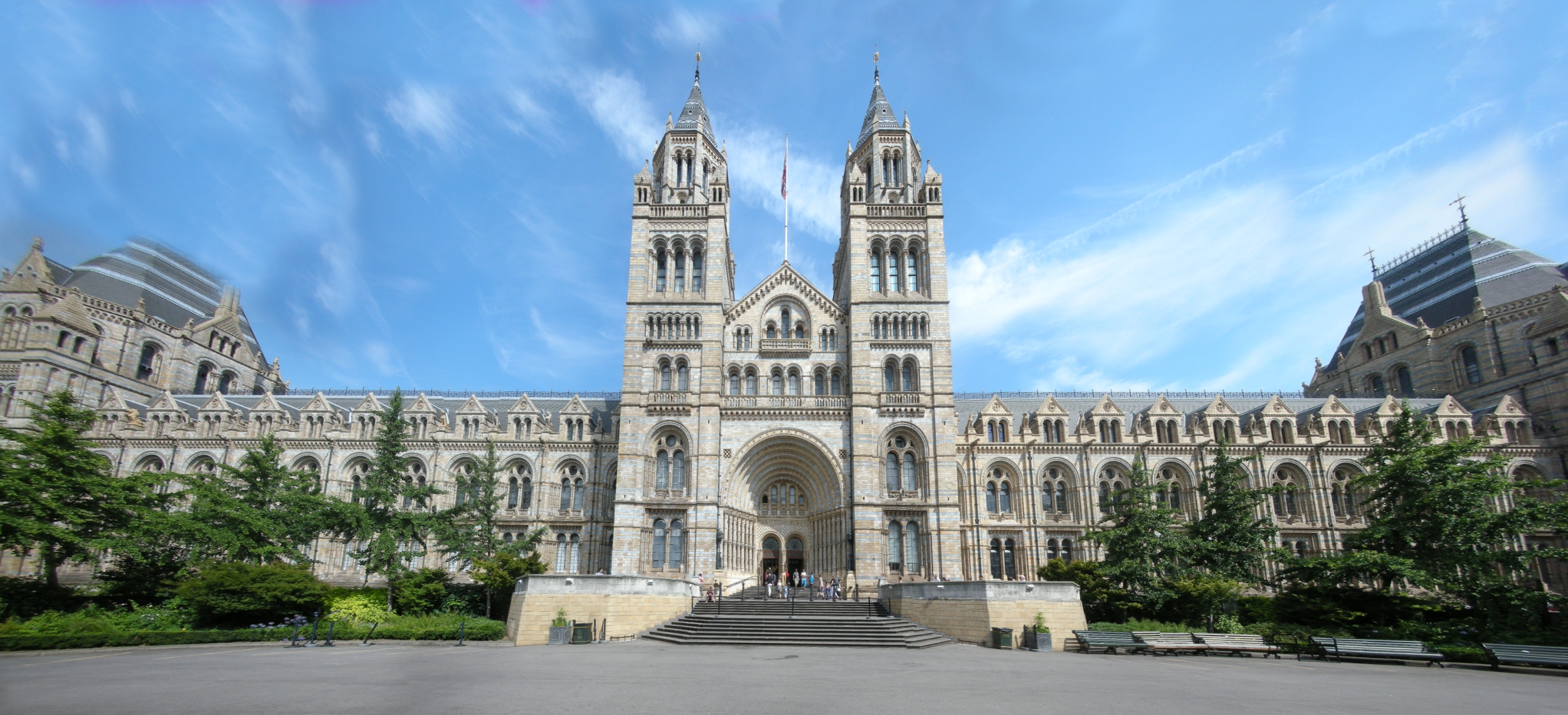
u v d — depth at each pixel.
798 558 71.06
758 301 73.69
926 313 71.31
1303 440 76.00
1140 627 47.16
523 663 33.00
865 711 21.47
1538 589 47.56
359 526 56.34
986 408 77.25
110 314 87.19
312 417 79.62
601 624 46.97
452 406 86.00
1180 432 76.06
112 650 39.09
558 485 77.38
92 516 50.12
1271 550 54.59
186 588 46.31
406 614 53.88
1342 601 49.47
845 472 67.31
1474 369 84.12
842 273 81.50
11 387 79.25
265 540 57.97
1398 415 75.50
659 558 65.12
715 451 66.75
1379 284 95.88
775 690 25.30
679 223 74.12
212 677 27.66
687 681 27.34
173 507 75.50
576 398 79.50
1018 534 73.50
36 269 84.81
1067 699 24.22
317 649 40.47
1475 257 90.06
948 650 41.84
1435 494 48.16
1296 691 27.34
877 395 68.50
